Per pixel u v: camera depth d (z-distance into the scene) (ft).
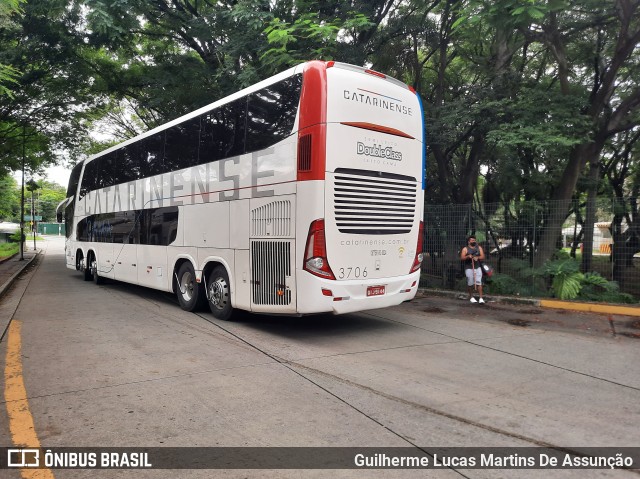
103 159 45.83
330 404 14.90
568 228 39.65
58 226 299.58
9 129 74.54
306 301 22.25
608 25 42.29
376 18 47.09
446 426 13.32
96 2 43.52
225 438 12.48
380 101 24.61
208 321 28.32
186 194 31.32
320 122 22.12
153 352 21.18
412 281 26.32
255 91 25.79
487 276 37.73
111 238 43.45
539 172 54.13
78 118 73.26
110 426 13.23
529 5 29.55
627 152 62.18
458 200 58.29
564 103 37.35
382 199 24.61
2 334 24.86
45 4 47.70
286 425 13.30
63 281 52.70
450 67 59.31
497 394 15.97
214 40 48.96
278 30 34.94
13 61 51.55
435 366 19.25
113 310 32.48
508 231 40.93
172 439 12.42
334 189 22.48
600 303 33.09
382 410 14.44
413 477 10.63
